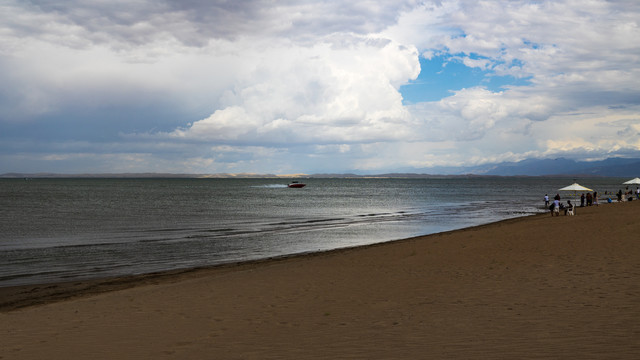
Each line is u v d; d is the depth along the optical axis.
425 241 24.30
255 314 10.15
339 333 8.09
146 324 9.66
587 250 17.16
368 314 9.54
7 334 9.18
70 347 8.05
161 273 20.20
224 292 13.06
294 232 37.28
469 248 20.02
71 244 30.55
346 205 76.38
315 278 14.84
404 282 13.31
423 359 6.22
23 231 38.62
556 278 12.27
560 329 7.36
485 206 70.25
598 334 6.93
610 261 14.52
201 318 10.00
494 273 13.83
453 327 7.94
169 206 73.81
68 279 19.20
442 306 9.83
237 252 26.80
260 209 66.75
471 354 6.32
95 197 105.06
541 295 10.27
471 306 9.62
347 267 17.02
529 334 7.17
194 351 7.47
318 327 8.66
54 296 15.75
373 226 41.78
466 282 12.65
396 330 8.00
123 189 168.75
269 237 34.00
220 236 34.72
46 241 32.12
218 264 22.77
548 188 188.12
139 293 14.00
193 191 152.88
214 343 7.91
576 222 27.83
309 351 7.05
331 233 36.50
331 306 10.60
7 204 77.69
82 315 10.93
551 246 18.86
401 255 19.45
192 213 59.03
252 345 7.64
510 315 8.58
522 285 11.62
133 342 8.22
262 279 15.12
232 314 10.26
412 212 59.16
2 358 7.48
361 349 6.95
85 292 16.28
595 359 5.79
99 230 39.25
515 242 20.83
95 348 7.92
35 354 7.67
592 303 9.16
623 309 8.50
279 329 8.70
